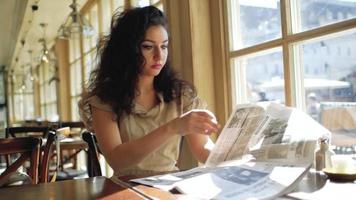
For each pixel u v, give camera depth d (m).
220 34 1.58
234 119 0.88
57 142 1.83
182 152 1.52
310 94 1.23
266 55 1.41
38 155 1.24
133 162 0.89
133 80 1.09
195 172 0.74
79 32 3.05
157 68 1.08
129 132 1.08
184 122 0.84
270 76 1.39
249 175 0.66
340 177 0.66
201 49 1.61
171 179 0.70
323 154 0.73
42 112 7.96
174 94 1.18
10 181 1.15
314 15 1.20
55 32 5.09
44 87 7.55
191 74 1.60
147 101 1.16
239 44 1.56
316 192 0.59
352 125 1.06
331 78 1.14
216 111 1.63
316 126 0.79
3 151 1.17
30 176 1.21
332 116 1.13
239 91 1.56
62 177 2.28
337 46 1.11
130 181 0.72
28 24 4.65
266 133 0.80
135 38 1.04
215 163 0.80
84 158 3.25
